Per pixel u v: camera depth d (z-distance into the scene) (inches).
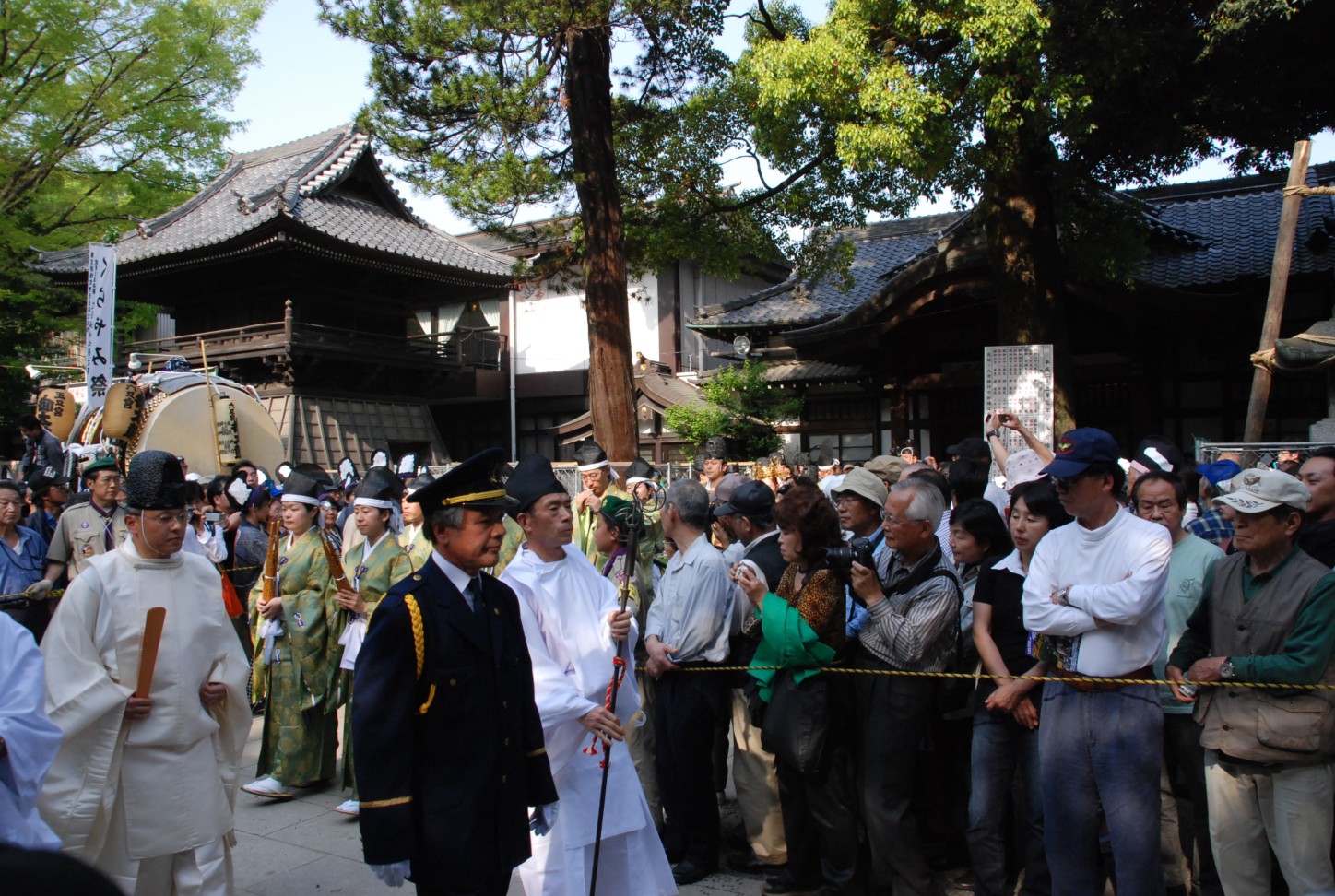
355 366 888.9
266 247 784.9
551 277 651.5
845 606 165.3
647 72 564.1
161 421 498.9
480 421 1111.0
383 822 113.0
